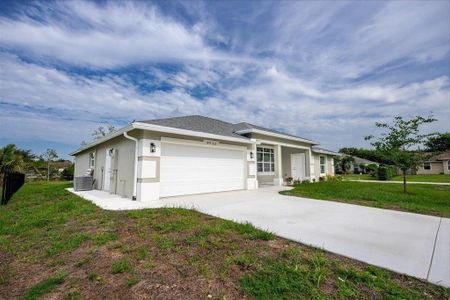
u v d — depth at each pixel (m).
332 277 2.60
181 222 4.71
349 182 16.64
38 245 3.82
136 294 2.33
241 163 11.62
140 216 5.25
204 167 9.73
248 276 2.60
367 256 3.16
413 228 4.52
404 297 2.23
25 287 2.60
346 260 3.05
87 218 5.27
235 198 8.40
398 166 10.36
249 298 2.23
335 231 4.28
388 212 6.00
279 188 12.15
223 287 2.42
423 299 2.21
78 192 10.38
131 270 2.79
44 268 3.02
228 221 4.84
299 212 5.95
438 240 3.81
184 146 9.04
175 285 2.47
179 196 8.71
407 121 9.83
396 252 3.30
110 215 5.47
